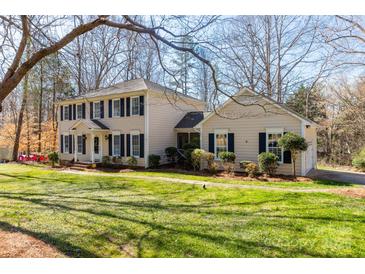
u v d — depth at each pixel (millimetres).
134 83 18656
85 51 9125
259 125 13500
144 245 4543
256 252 4297
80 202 7812
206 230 5277
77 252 4266
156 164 16750
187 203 7633
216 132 14836
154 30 5754
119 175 14062
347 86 20500
